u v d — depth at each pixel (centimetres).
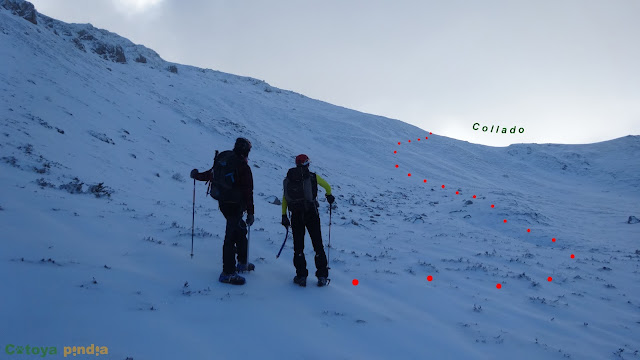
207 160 2025
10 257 387
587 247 1564
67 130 1473
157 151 1847
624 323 525
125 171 1321
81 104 1922
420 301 491
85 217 629
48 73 2131
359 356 307
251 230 790
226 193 439
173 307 337
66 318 281
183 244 573
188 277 431
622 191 4059
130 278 392
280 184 2052
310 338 324
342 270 597
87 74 2606
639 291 729
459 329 412
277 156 2958
